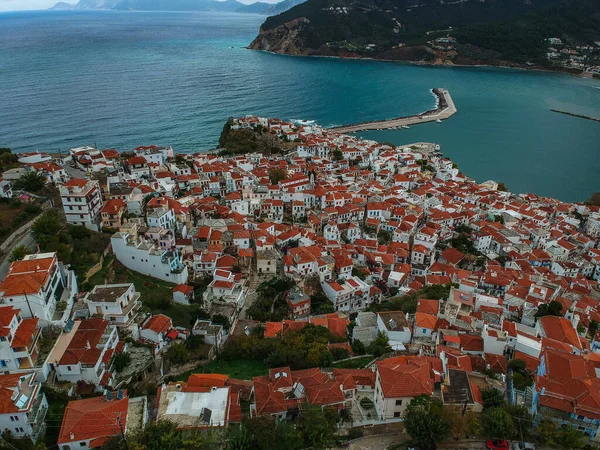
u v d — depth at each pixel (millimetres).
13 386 55031
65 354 65188
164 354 78875
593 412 53344
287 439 52531
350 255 131875
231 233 128250
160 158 183000
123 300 80125
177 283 105875
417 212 166250
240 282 107500
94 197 114562
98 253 102250
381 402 59656
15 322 64000
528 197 199750
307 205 166500
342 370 71000
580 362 60688
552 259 144750
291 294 107875
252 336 88062
